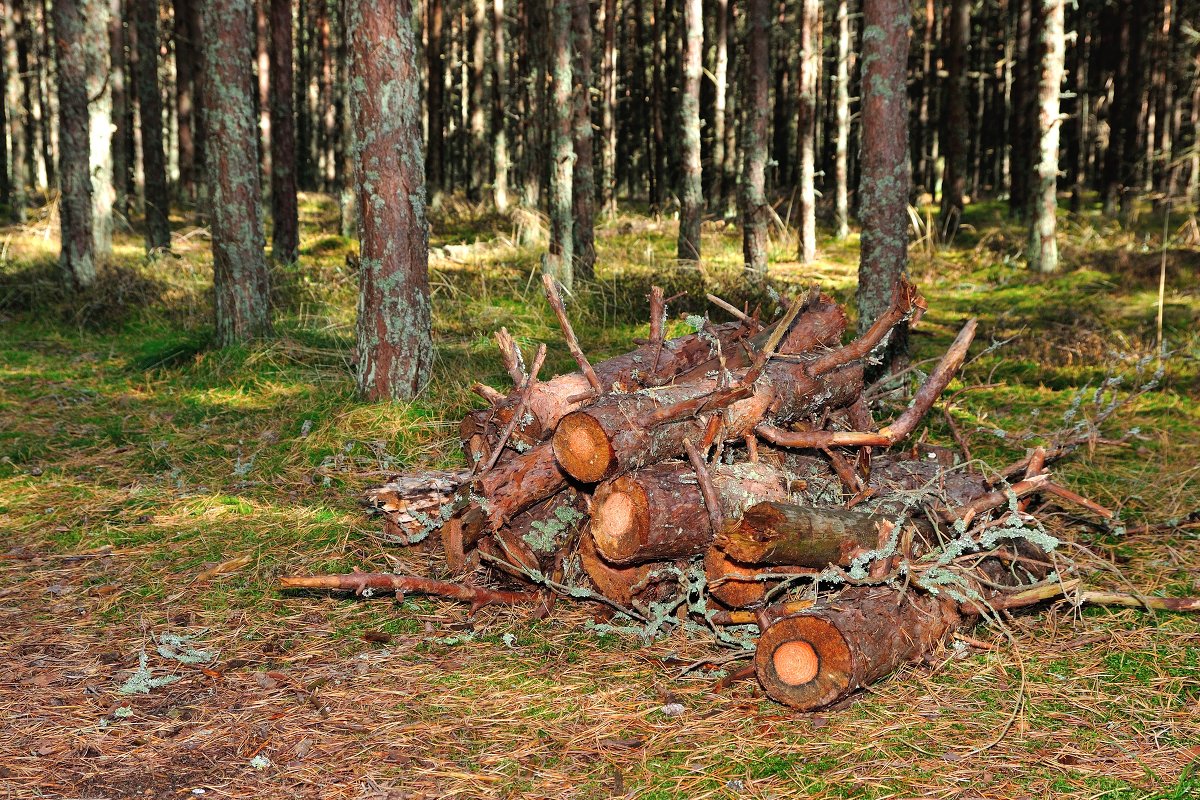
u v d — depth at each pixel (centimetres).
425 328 731
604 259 1580
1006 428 729
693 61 1455
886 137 728
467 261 1551
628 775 311
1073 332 1070
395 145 696
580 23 1355
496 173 2394
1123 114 2325
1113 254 1573
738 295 1203
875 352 510
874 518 399
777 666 353
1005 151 3356
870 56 728
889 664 360
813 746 328
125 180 2258
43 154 3247
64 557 500
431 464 629
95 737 333
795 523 366
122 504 574
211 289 1247
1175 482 611
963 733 336
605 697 364
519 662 395
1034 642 408
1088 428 537
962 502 452
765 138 1452
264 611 441
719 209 2522
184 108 2714
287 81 1558
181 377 838
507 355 488
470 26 3481
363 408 698
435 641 413
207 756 322
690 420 410
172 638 407
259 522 548
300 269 1388
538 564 433
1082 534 531
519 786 305
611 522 390
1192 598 407
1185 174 2573
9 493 588
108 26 2134
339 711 353
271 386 796
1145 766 313
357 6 681
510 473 431
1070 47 2922
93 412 752
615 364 498
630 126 3691
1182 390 852
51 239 1786
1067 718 346
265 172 2523
